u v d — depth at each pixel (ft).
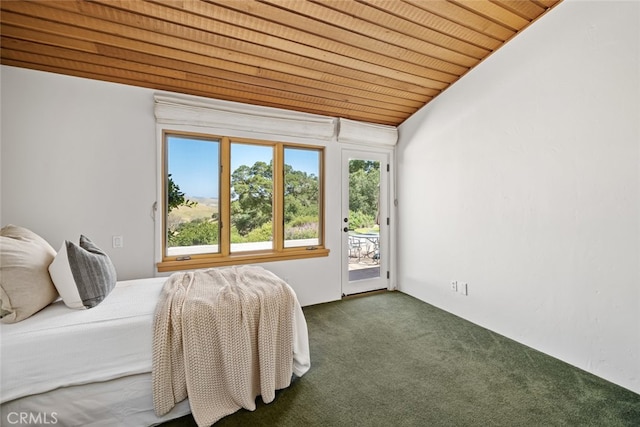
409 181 12.09
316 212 11.45
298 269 10.87
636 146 5.72
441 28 7.59
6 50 6.73
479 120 9.02
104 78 7.98
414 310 10.40
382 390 5.88
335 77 9.14
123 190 8.31
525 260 7.75
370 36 7.64
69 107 7.72
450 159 10.10
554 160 7.08
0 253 4.54
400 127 12.55
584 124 6.50
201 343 5.05
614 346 6.06
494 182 8.55
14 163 7.22
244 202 10.22
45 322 4.60
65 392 4.34
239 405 5.24
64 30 6.37
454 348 7.62
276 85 9.16
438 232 10.64
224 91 9.14
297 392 5.81
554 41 7.06
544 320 7.33
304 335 6.53
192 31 6.81
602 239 6.23
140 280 7.02
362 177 12.23
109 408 4.58
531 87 7.57
